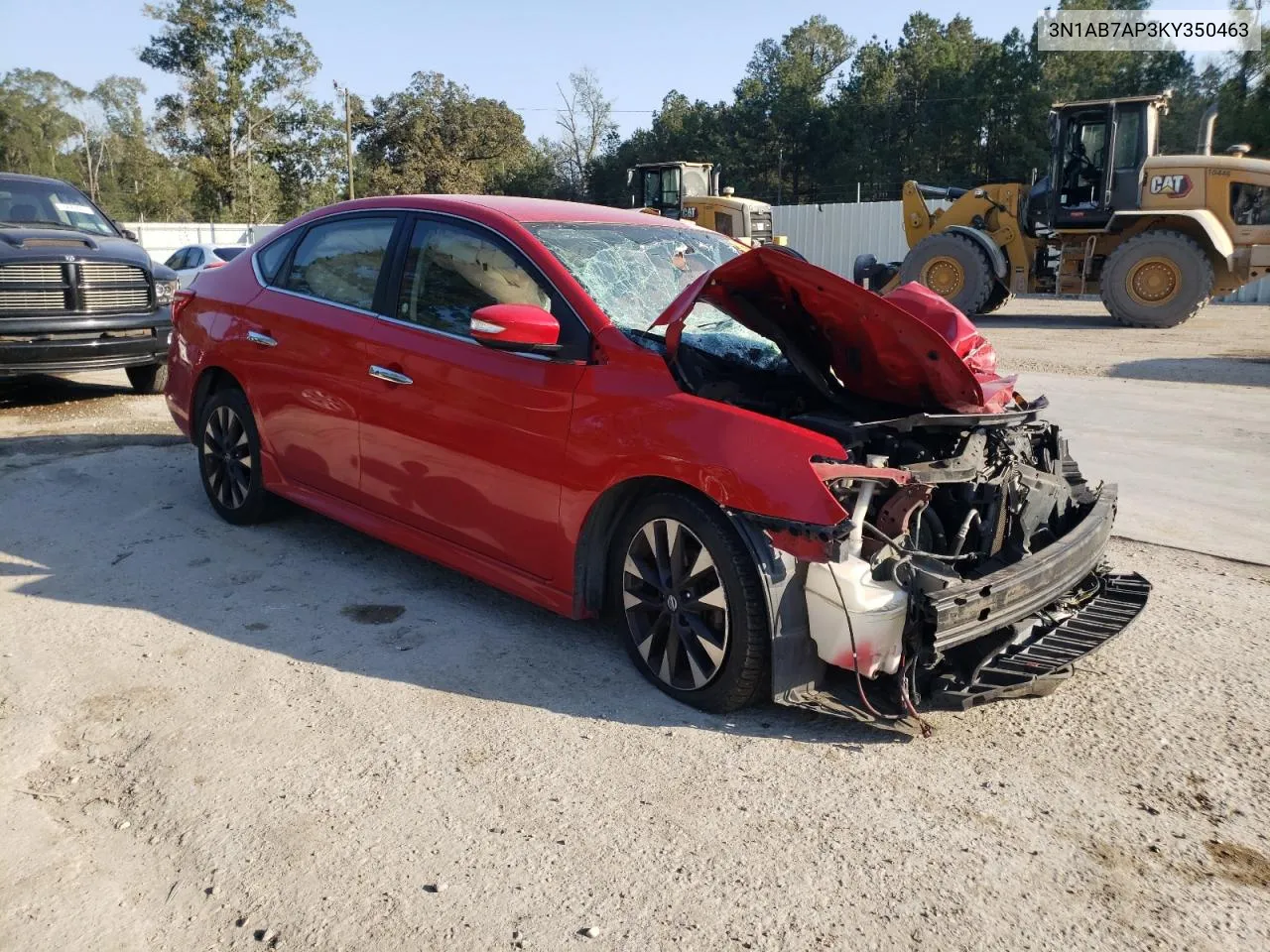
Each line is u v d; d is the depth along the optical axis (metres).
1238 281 17.00
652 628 3.58
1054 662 3.33
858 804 2.91
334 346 4.52
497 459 3.83
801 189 65.38
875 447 3.49
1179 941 2.37
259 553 4.99
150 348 8.94
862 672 3.12
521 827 2.78
